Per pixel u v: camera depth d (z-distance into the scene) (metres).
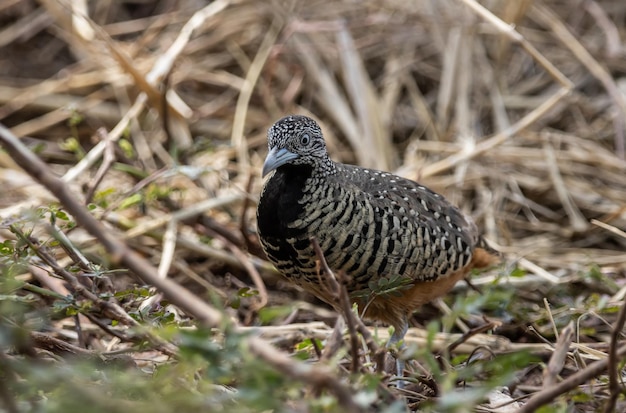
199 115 13.22
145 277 5.41
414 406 7.07
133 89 13.12
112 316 7.25
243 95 13.05
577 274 10.27
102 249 10.09
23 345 6.29
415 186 8.73
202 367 6.79
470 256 8.84
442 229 8.45
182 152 11.46
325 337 8.80
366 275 7.99
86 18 11.68
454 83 13.70
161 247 11.02
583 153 12.75
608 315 9.62
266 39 13.99
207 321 5.39
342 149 13.20
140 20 14.84
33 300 7.55
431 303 10.20
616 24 15.00
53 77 14.27
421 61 14.40
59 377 5.52
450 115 13.66
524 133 12.84
